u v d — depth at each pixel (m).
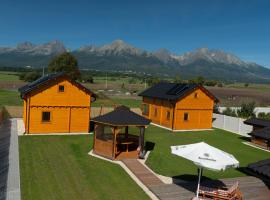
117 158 23.91
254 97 88.00
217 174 21.80
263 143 32.09
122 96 77.31
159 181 19.53
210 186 19.30
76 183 18.31
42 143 27.38
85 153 24.92
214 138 35.12
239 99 79.00
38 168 20.50
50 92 31.31
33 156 23.14
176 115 38.81
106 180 19.14
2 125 34.56
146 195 17.23
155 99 43.41
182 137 34.44
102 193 17.09
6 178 18.33
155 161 23.86
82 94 32.62
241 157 27.28
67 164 21.78
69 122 32.44
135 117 24.94
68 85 31.95
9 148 24.89
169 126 39.75
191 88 39.25
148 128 39.09
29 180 18.28
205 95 40.62
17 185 17.42
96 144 24.97
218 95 88.56
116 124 23.38
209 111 41.25
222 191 16.80
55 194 16.56
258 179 21.12
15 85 89.88
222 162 15.73
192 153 16.50
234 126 39.59
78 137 30.66
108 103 60.66
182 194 17.61
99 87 100.00
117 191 17.53
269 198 17.94
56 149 25.61
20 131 31.97
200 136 35.78
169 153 26.61
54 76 31.81
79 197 16.39
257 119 35.22
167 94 41.09
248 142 33.78
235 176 21.62
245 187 19.52
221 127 41.88
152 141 31.30
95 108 44.84
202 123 40.88
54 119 31.84
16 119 39.09
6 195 16.00
